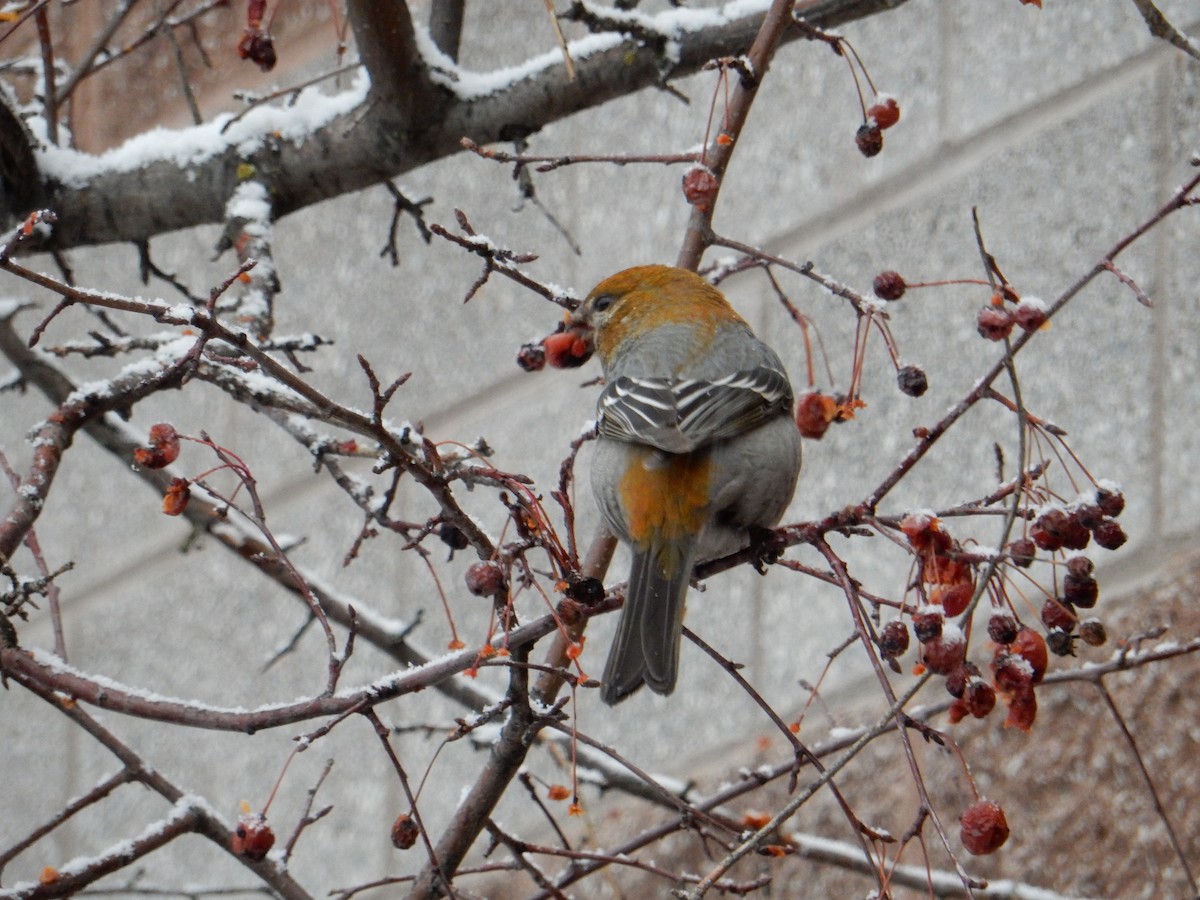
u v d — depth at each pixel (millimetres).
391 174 8953
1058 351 10156
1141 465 9672
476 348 12531
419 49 8617
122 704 5773
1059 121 10391
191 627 13633
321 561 12875
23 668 5891
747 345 7363
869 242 10953
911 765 5145
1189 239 9781
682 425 6664
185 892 7582
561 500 5520
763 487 6750
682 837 10312
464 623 11992
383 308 13078
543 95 8680
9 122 8648
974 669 5359
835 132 11266
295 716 5625
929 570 5551
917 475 10445
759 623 10844
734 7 8609
